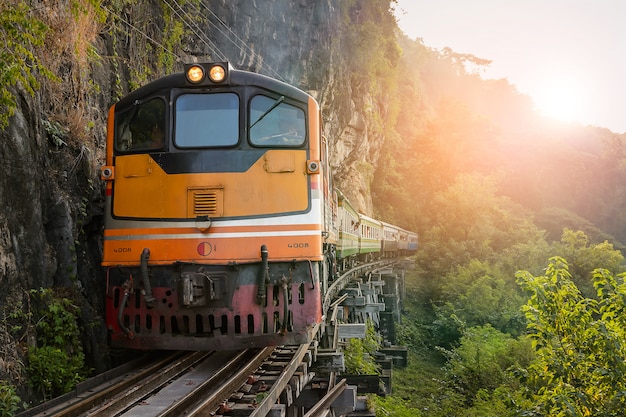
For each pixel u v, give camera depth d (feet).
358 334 39.81
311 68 88.74
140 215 23.22
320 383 28.89
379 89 137.18
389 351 78.95
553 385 28.89
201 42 60.90
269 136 23.85
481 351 73.72
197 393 19.34
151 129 24.08
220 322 22.21
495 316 101.19
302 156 23.75
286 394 21.65
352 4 107.45
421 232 153.69
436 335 96.63
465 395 66.44
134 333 22.72
